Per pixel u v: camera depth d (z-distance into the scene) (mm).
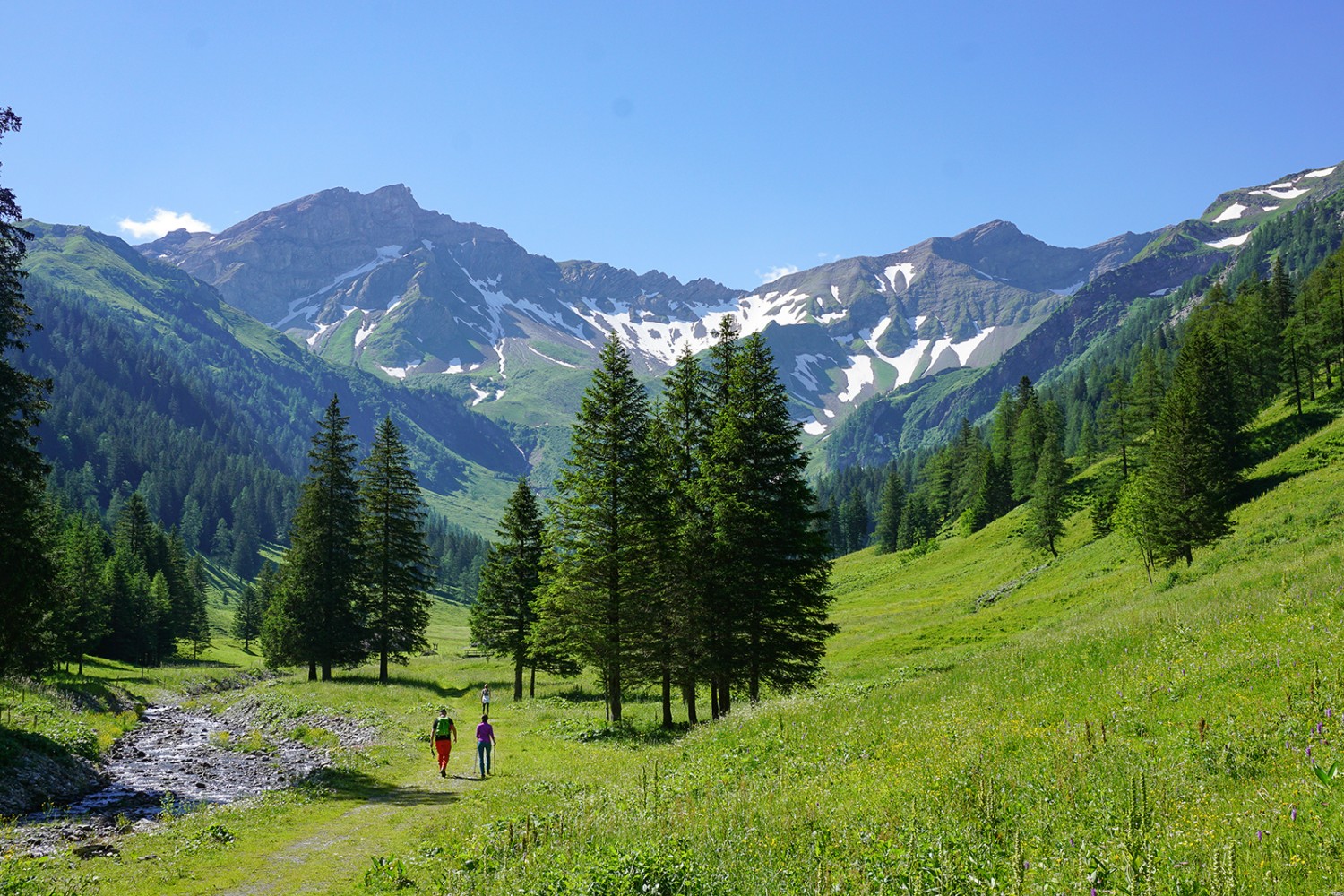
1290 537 45000
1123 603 46750
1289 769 9242
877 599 92750
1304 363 82625
